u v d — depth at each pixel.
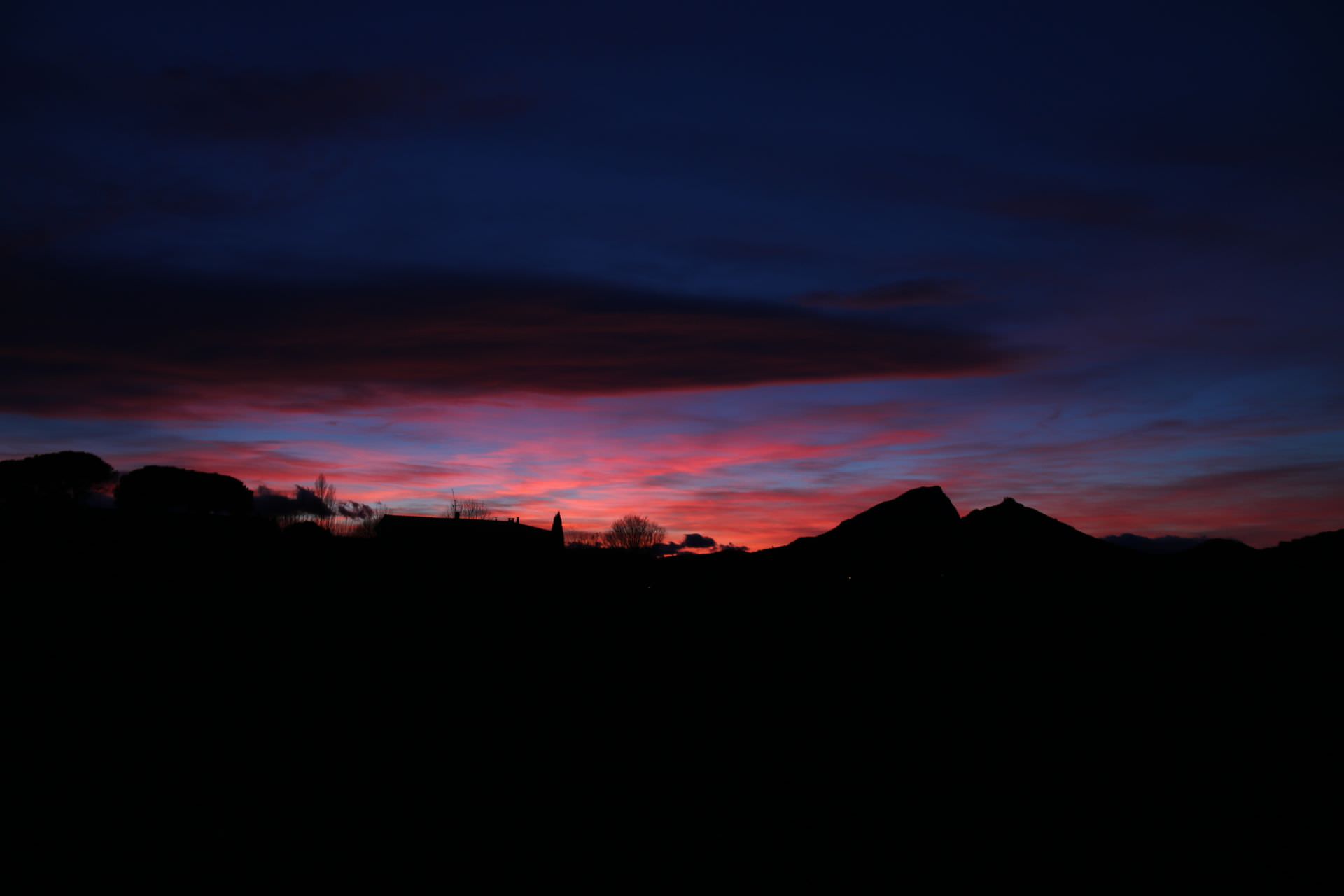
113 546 30.25
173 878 7.96
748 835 9.61
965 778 11.41
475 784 10.98
